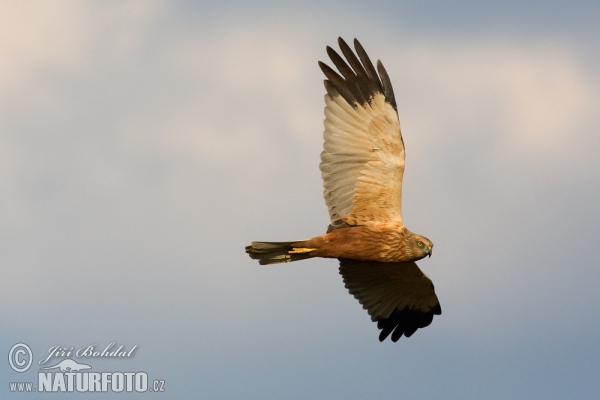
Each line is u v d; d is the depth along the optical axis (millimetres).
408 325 20141
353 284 19719
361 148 17594
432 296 19812
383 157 17484
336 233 17516
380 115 17453
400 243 17516
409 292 19781
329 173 17719
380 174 17516
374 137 17516
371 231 17484
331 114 17812
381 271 19312
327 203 17703
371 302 19859
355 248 17453
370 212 17641
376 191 17547
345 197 17688
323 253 17578
